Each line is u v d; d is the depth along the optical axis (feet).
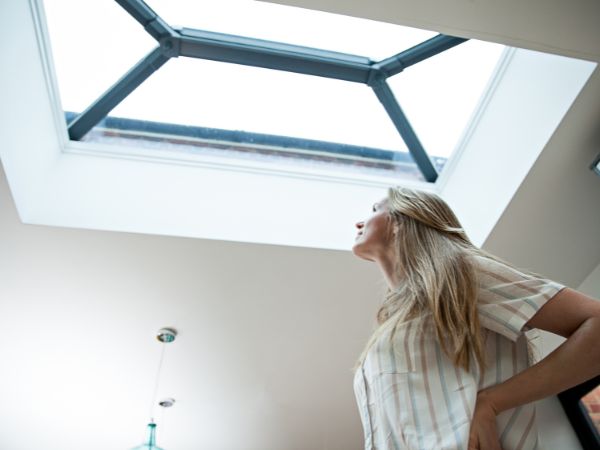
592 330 2.43
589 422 2.70
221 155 8.97
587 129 6.41
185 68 8.10
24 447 10.45
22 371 8.91
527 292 2.72
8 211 6.57
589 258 8.22
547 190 7.05
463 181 8.44
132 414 9.95
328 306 8.48
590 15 5.08
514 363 2.83
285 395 9.93
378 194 8.73
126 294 7.89
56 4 7.01
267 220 7.77
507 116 7.56
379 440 2.90
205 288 7.98
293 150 9.29
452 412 2.60
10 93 6.10
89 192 7.34
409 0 4.83
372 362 3.11
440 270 3.03
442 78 8.35
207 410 10.07
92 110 8.00
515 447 2.61
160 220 7.30
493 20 5.09
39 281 7.54
